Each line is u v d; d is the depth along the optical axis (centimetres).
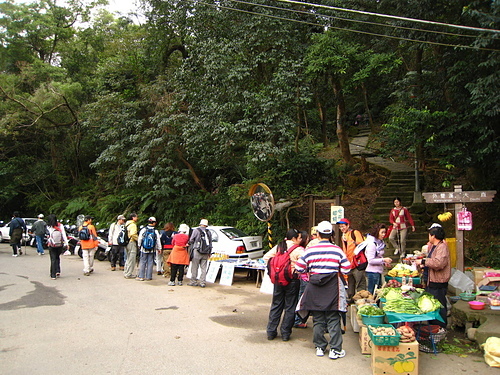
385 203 1348
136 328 655
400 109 1192
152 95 1766
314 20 1387
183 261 1015
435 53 1220
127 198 1914
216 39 1395
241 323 695
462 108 1043
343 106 1565
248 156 1238
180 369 491
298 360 527
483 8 935
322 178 1480
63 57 2703
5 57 2573
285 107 1272
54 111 2348
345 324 652
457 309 654
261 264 973
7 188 2458
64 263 1417
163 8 1730
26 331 639
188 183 1747
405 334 491
